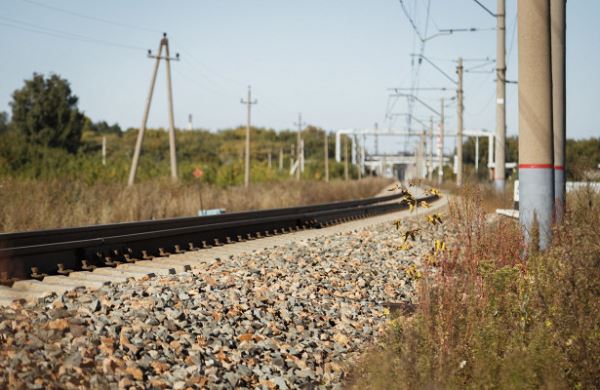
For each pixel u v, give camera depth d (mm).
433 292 8875
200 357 8203
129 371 7285
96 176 41750
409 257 18031
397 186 10883
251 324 9906
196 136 183750
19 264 12078
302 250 18016
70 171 41406
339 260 16812
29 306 9094
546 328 7918
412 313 10734
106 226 16625
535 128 12484
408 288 14156
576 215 13227
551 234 11680
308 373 8438
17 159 41125
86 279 12148
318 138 199000
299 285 13141
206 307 10367
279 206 42188
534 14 12445
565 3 16219
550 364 7117
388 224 26938
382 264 16859
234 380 7785
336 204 39062
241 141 187500
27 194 25141
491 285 9008
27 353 7000
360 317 11438
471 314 8273
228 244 19547
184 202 33656
